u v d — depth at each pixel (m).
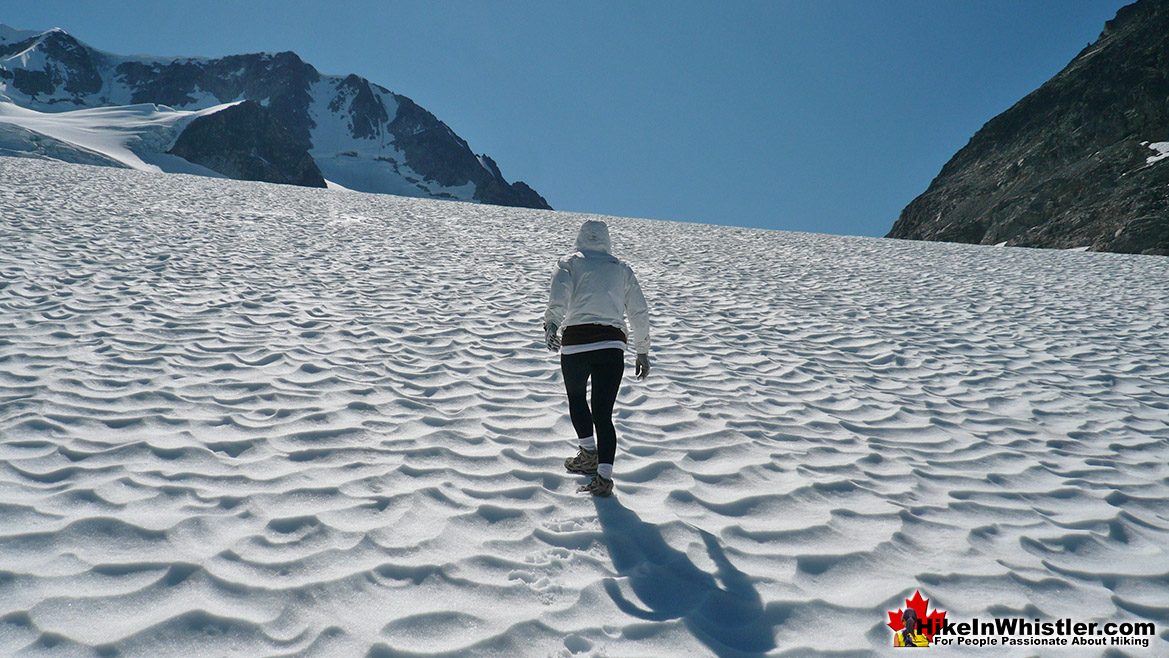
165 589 2.38
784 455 4.25
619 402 5.18
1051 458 4.58
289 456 3.70
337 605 2.37
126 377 4.83
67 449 3.55
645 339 3.74
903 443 4.71
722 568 2.83
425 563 2.68
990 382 6.57
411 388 5.19
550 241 17.44
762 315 9.41
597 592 2.58
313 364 5.54
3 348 5.21
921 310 10.47
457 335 7.01
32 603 2.24
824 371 6.64
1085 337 8.77
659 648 2.27
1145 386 6.61
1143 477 4.27
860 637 2.39
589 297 3.58
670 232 22.88
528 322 7.95
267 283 8.74
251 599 2.36
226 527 2.86
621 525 3.15
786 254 18.02
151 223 12.84
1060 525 3.46
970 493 3.85
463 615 2.37
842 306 10.51
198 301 7.39
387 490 3.33
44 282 7.42
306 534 2.84
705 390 5.66
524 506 3.29
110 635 2.12
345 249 12.55
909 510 3.52
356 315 7.49
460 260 12.62
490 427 4.44
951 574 2.87
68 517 2.83
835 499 3.62
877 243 23.20
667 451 4.18
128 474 3.30
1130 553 3.20
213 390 4.73
